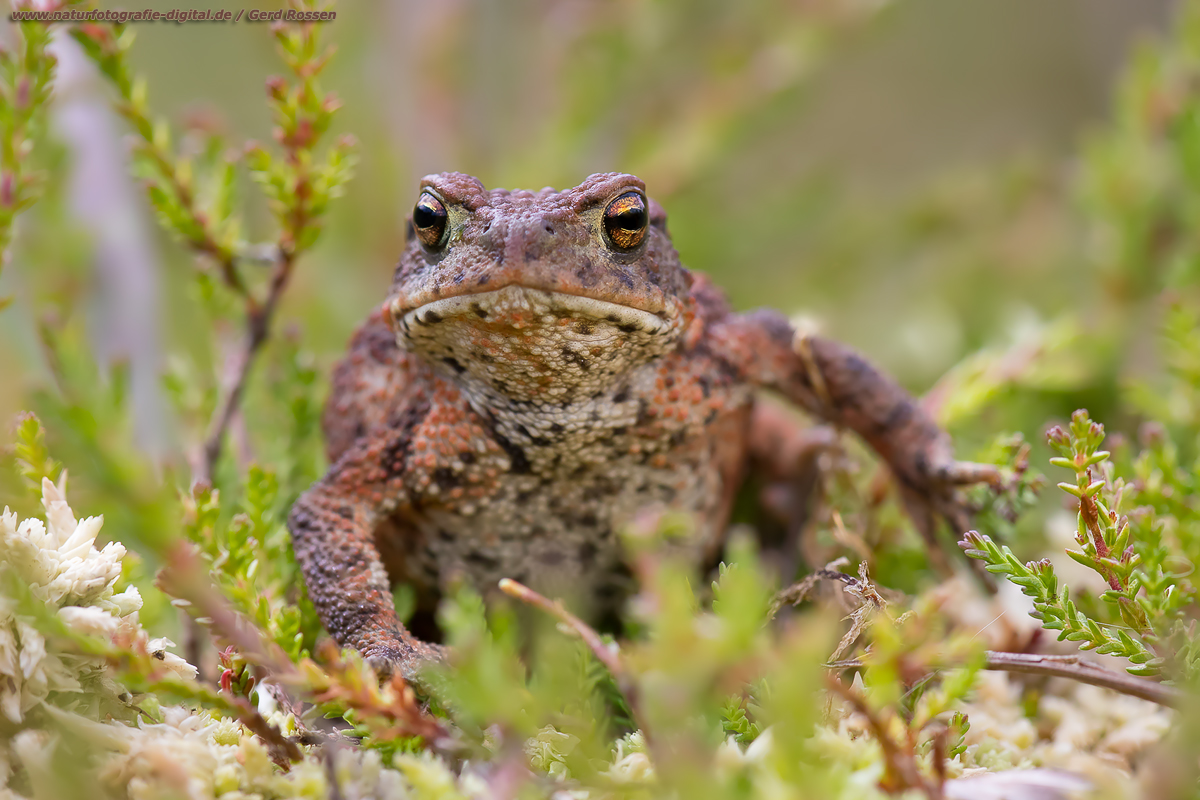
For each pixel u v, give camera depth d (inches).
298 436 35.0
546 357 33.9
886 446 34.6
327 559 34.1
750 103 42.4
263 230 36.8
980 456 34.6
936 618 33.6
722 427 34.5
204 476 34.6
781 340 34.6
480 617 33.1
